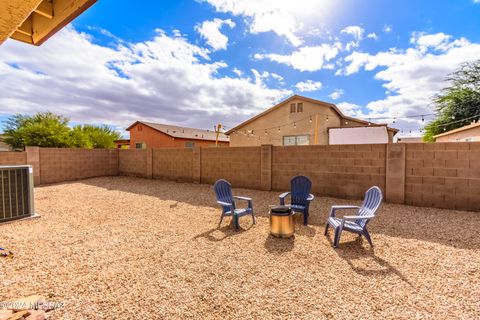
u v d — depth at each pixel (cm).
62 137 1578
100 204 662
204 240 395
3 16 100
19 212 508
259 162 834
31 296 230
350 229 362
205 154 972
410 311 215
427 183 569
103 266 304
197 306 226
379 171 629
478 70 1755
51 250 353
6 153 963
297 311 218
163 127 2638
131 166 1259
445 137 1431
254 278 275
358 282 264
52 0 149
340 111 1731
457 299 231
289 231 401
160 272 289
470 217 482
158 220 511
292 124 1794
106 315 213
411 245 361
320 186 715
